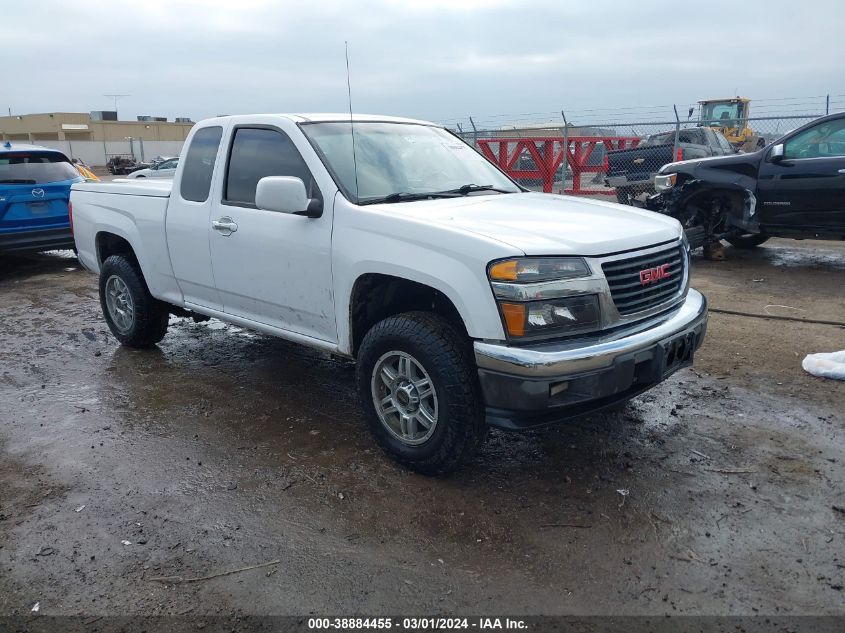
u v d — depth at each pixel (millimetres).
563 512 3242
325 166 3967
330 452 3902
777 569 2805
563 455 3807
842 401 4453
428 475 3576
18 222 8828
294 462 3791
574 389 3074
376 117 4762
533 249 3111
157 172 25906
